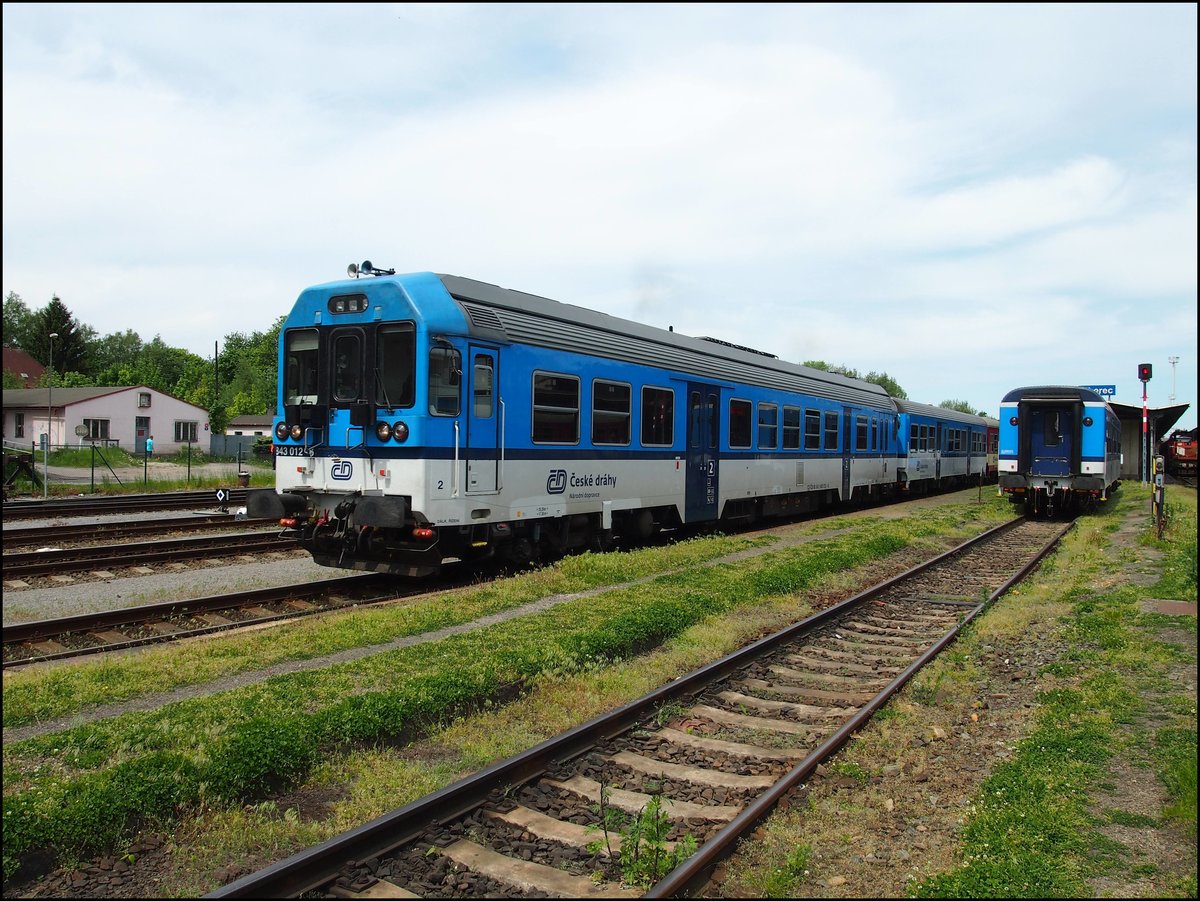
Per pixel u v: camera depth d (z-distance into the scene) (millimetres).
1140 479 40344
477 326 10602
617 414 13414
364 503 9945
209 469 36812
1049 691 6762
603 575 11383
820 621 9344
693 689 6992
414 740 5836
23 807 4324
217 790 4762
